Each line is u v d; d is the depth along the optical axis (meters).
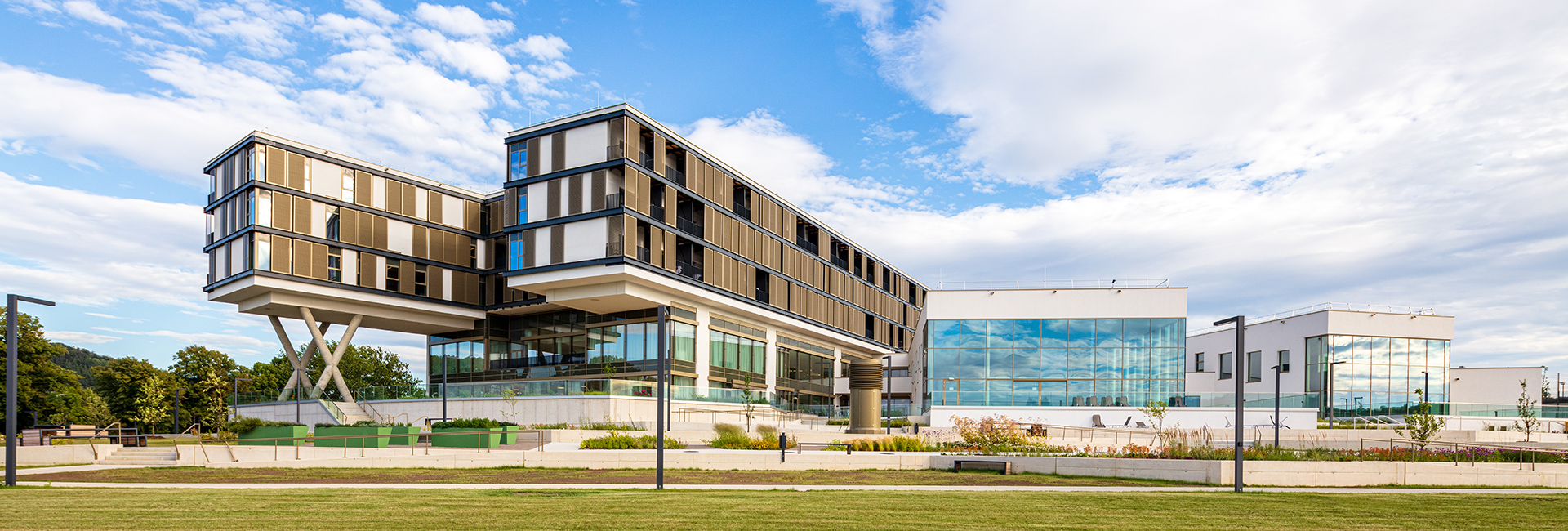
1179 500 16.23
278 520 12.41
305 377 56.19
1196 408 44.78
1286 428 43.41
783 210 65.25
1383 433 40.91
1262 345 65.75
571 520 12.63
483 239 62.84
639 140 50.56
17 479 21.06
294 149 52.88
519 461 25.66
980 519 13.19
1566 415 52.12
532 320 62.31
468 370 63.28
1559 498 17.48
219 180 54.94
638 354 54.09
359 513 13.30
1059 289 49.09
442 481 20.70
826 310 70.50
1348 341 58.94
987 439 28.19
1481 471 21.33
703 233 55.06
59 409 65.69
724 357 58.41
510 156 53.50
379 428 36.12
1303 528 12.66
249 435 40.16
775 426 45.06
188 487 18.58
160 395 57.66
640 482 20.66
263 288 51.53
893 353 83.00
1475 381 66.94
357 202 55.66
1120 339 48.28
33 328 56.03
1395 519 13.73
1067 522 12.98
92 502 14.84
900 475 23.06
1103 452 26.56
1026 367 48.72
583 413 43.88
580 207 49.94
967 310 49.62
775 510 14.05
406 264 57.78
